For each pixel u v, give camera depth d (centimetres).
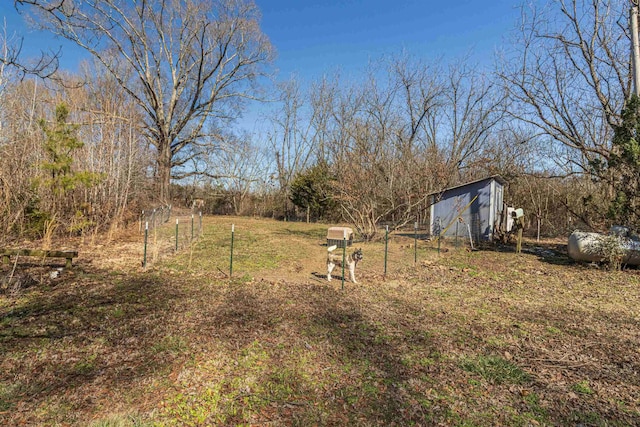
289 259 1105
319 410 315
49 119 1366
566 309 625
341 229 1423
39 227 1203
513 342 473
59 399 320
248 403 323
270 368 391
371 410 316
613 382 369
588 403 330
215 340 463
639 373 388
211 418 299
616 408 322
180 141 2983
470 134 2303
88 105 1591
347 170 1552
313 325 527
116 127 1664
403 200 1591
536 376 380
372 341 472
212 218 2930
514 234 1552
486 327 529
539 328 527
